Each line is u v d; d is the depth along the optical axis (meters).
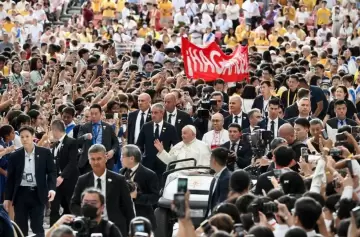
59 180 40.91
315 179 30.81
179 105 49.94
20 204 38.12
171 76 60.44
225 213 26.44
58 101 50.53
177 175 39.44
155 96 51.78
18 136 41.53
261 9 97.50
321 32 92.88
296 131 40.34
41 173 38.19
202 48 57.78
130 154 36.47
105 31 90.88
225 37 92.62
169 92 49.22
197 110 49.00
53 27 93.00
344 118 47.03
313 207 25.66
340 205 27.34
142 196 36.41
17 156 38.09
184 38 57.88
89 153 32.69
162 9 95.06
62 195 41.12
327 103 53.16
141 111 46.25
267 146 39.97
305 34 92.94
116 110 47.03
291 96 53.19
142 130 44.28
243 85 59.59
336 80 59.81
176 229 40.22
